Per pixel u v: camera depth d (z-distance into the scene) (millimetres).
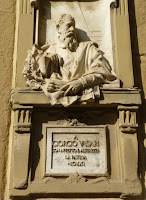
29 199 2676
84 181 2693
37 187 2664
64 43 3176
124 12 3316
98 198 2682
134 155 2771
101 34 3346
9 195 2648
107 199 2680
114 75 3027
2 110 2998
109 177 2738
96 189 2668
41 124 2896
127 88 2939
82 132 2850
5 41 3271
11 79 3121
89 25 3385
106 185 2686
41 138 2852
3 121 2961
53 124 2889
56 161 2758
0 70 3145
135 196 2668
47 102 2859
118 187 2678
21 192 2646
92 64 3051
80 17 3426
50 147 2795
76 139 2828
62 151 2787
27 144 2775
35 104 2863
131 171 2723
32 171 2744
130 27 3377
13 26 3348
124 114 2869
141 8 3486
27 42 3146
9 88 3084
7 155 2859
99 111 2945
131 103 2875
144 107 3049
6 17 3381
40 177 2727
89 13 3449
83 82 2873
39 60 2994
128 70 3070
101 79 2953
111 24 3283
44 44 3270
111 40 3223
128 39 3195
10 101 2908
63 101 2842
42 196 2680
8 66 3172
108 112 2949
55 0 3490
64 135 2840
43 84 2922
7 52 3227
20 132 2812
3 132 2926
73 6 3480
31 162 2758
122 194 2662
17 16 3377
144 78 3174
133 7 3492
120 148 2812
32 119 2893
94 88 2896
